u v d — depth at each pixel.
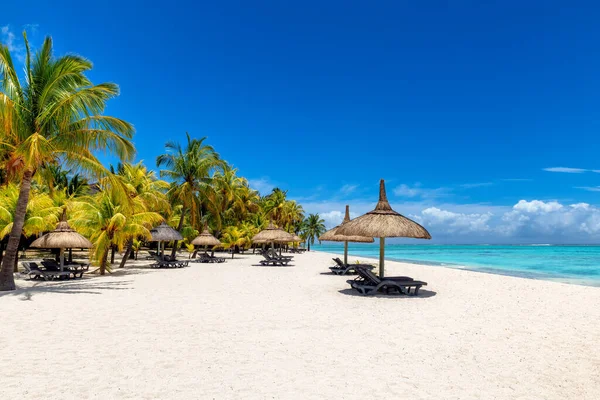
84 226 18.58
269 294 12.41
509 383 4.95
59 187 30.98
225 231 39.19
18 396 4.25
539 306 10.80
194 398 4.30
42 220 17.56
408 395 4.51
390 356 6.02
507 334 7.54
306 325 8.05
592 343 6.93
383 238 13.08
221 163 29.75
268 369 5.32
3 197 17.81
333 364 5.58
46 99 12.58
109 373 5.04
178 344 6.47
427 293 13.16
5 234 17.47
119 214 18.30
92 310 9.21
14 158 12.71
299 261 32.38
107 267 19.64
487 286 15.50
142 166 25.19
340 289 13.78
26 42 12.30
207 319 8.48
